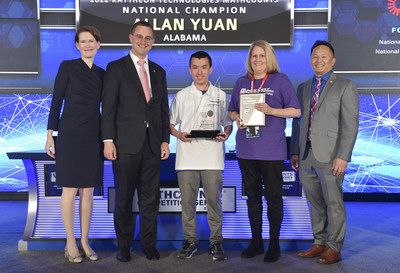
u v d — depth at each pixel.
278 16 4.55
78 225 2.80
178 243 2.80
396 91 4.61
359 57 4.60
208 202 2.61
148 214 2.56
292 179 2.82
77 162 2.43
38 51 4.57
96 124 2.49
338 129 2.53
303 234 2.79
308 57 4.60
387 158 4.66
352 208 4.36
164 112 2.62
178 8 4.57
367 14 4.55
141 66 2.51
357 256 2.67
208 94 2.62
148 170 2.52
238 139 2.56
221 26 4.58
